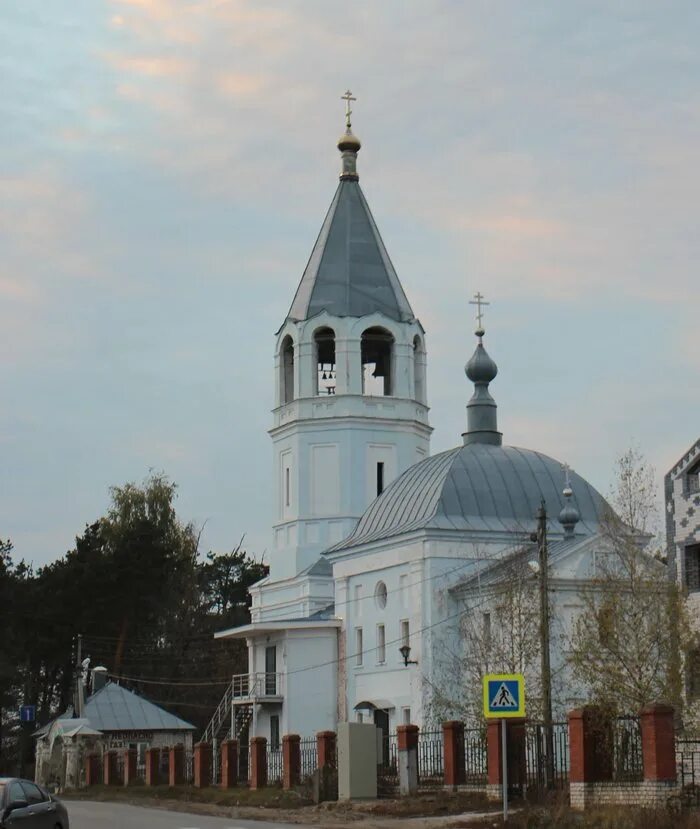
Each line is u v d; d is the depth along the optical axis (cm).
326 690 7538
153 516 11275
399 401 8562
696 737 4309
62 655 10681
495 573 6531
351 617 7412
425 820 4044
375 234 8838
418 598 6825
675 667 4516
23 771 10462
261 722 7831
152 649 11106
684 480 5141
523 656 5588
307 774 5562
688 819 3372
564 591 5944
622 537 5069
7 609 10488
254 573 14025
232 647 11662
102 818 4428
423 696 6425
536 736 4453
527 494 7181
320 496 8475
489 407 7794
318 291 8638
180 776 6919
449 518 6956
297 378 8569
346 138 9025
